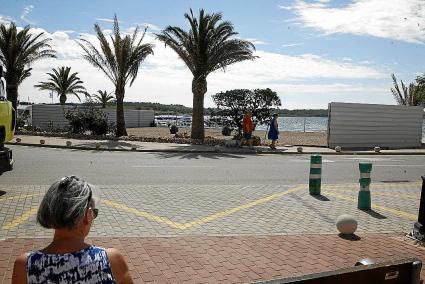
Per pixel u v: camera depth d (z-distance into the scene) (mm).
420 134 28797
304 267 5406
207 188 10672
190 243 6238
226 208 8578
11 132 9773
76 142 23844
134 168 14070
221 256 5715
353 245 6344
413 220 7992
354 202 9422
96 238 6352
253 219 7789
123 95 28812
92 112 29484
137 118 50281
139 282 4801
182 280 4895
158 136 30281
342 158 19969
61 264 1878
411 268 2549
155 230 6891
